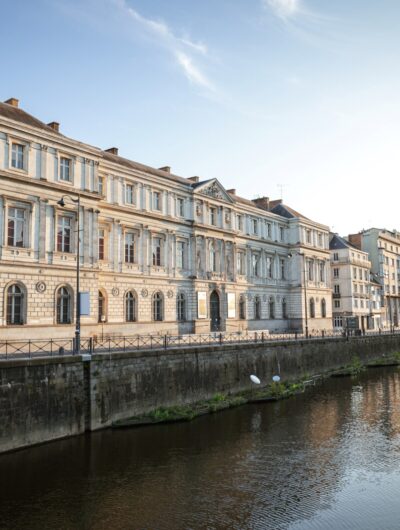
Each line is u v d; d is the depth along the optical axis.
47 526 15.41
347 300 81.19
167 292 48.19
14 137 34.00
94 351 29.31
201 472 19.98
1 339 31.64
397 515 16.08
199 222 52.69
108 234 42.81
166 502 17.09
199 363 33.34
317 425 27.45
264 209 70.75
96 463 20.92
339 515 16.09
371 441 24.33
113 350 30.31
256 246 63.09
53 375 23.97
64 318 35.97
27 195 34.34
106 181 43.00
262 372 39.62
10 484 18.59
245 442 24.16
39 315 34.06
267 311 64.06
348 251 81.75
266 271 64.81
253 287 61.53
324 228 76.12
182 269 50.56
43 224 35.03
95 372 26.08
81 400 25.33
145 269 46.00
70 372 24.86
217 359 35.03
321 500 17.28
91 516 16.06
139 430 26.19
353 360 52.69
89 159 38.69
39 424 23.19
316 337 51.34
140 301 45.22
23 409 22.50
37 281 34.19
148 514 16.20
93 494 17.73
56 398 24.03
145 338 41.41
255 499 17.36
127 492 17.92
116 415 27.06
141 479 19.17
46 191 35.41
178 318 49.56
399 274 100.75
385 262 95.25
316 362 47.56
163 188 48.81
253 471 20.12
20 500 17.22
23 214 34.38
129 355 28.16
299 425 27.42
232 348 36.56
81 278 36.88
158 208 48.50
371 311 86.88
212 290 53.84
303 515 16.11
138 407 28.44
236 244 58.91
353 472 19.98
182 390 31.67
